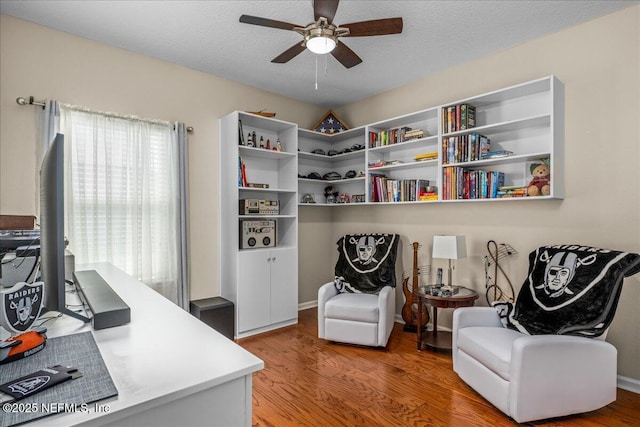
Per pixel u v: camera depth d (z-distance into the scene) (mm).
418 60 3299
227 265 3596
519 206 2990
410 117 3590
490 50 3098
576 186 2660
